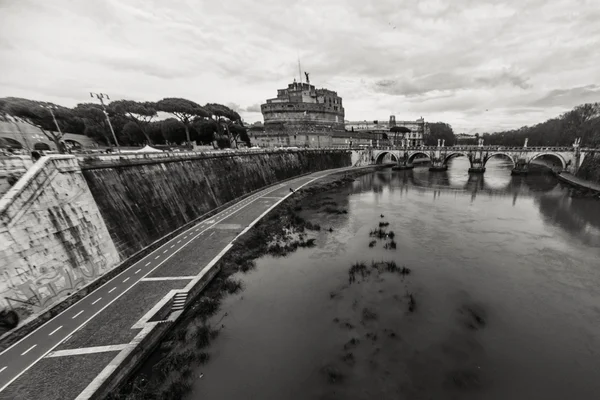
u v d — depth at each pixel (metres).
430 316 16.08
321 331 15.07
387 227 31.67
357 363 12.91
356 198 48.41
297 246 26.42
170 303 15.89
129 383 11.59
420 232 29.81
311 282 20.06
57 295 15.19
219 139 65.19
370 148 100.69
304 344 14.13
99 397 10.29
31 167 15.46
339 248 25.97
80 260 17.05
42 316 14.00
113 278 18.61
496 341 14.09
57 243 15.84
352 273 21.12
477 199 45.50
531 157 67.75
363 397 11.22
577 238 27.33
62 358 11.70
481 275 20.50
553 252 24.14
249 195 47.38
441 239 27.66
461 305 17.03
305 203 44.50
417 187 58.22
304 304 17.47
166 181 28.78
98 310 15.02
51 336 13.02
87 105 51.00
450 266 21.95
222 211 36.72
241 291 18.94
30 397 9.95
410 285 19.34
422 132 141.38
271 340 14.41
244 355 13.41
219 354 13.46
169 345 13.87
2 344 12.21
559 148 63.38
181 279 18.36
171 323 14.91
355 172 79.56
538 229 30.11
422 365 12.72
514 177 67.44
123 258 20.55
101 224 19.50
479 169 74.56
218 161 41.47
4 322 12.56
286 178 64.88
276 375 12.30
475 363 12.77
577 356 13.04
